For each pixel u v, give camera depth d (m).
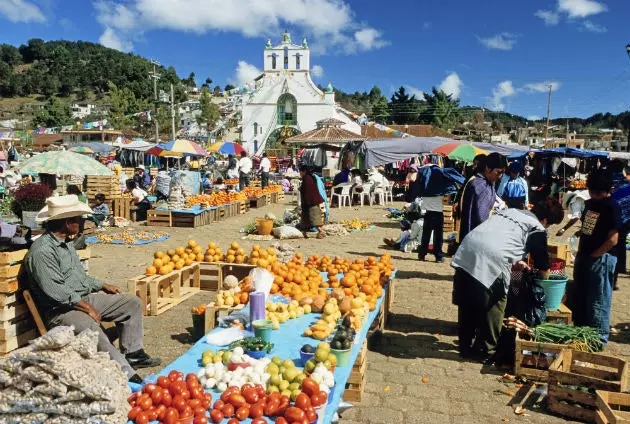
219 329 4.77
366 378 5.07
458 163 28.27
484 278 5.17
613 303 7.73
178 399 3.29
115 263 9.90
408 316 7.04
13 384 3.05
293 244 12.42
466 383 4.98
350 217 17.94
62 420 2.97
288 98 53.59
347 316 4.58
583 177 36.62
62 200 4.62
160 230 14.31
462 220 6.37
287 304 5.50
